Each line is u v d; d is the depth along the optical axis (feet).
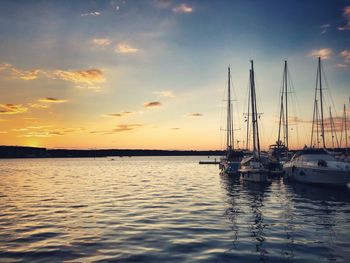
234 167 167.32
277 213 69.82
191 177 181.78
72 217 67.00
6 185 140.36
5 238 50.90
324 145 166.71
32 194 106.83
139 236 51.03
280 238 49.52
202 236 50.80
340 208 75.92
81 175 209.77
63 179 175.22
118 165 405.80
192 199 91.56
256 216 66.54
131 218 65.21
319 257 40.65
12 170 288.10
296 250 43.52
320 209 74.54
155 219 63.93
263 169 131.44
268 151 202.49
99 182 153.17
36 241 48.96
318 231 53.62
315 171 115.14
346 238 49.32
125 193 107.04
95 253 42.88
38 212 73.31
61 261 39.91
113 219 64.44
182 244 46.52
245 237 50.14
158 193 106.22
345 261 39.19
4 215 69.87
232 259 40.09
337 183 109.19
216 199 91.35
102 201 89.25
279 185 128.36
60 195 103.65
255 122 143.02
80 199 93.71
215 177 180.96
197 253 42.47
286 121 182.29
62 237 51.11
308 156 125.39
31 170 286.66
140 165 400.88
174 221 61.98
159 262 39.14
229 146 199.82
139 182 150.82
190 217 65.72
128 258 40.70
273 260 39.63
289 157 188.44
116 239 49.47
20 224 60.70
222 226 57.52
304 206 78.79
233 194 102.78
